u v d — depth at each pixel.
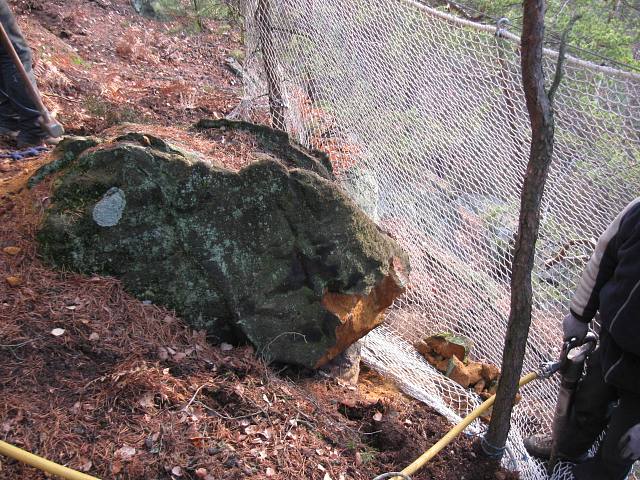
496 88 3.94
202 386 2.87
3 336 2.69
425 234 4.39
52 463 2.21
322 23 4.76
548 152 2.57
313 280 3.26
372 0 4.36
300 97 5.02
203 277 3.15
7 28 4.04
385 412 3.30
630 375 2.74
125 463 2.43
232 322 3.21
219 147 3.62
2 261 2.98
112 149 3.03
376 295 3.54
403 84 4.35
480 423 3.62
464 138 4.16
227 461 2.58
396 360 3.94
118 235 3.06
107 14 8.34
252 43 5.42
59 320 2.83
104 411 2.59
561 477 3.35
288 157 3.78
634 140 3.41
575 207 3.84
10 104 4.39
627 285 2.64
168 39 8.55
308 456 2.80
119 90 6.70
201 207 3.09
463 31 3.90
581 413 3.12
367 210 4.44
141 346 2.90
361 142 4.66
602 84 3.58
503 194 4.11
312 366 3.38
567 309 3.93
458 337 4.11
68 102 5.85
